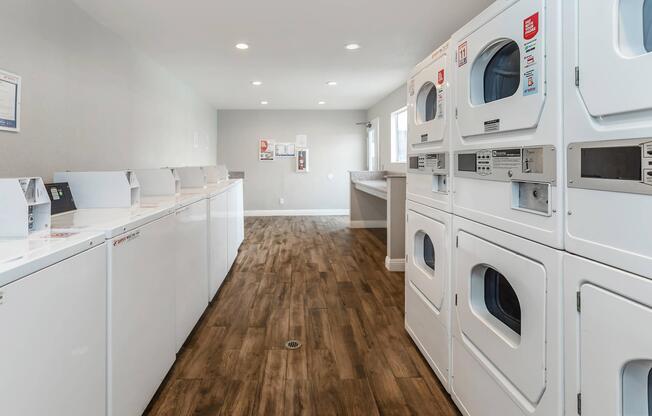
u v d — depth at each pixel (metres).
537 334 1.10
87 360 1.15
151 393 1.68
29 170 2.19
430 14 2.96
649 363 0.78
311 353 2.19
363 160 8.16
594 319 0.89
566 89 0.97
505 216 1.27
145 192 2.74
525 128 1.14
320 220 7.52
